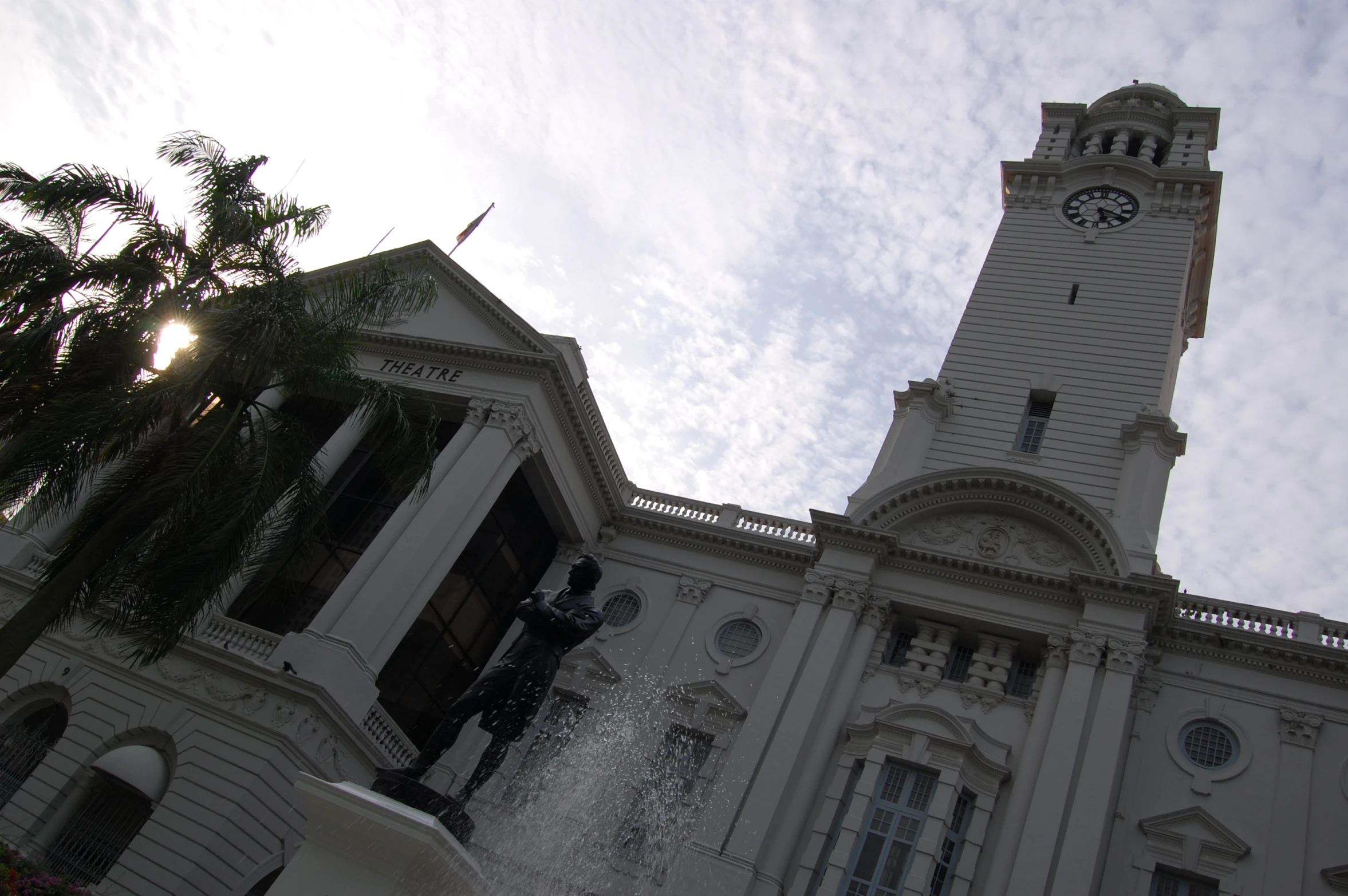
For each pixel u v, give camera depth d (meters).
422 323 31.14
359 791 9.80
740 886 22.58
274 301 20.02
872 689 26.34
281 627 27.02
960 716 25.02
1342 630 24.88
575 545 31.83
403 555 25.33
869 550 28.03
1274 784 23.08
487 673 11.93
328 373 20.92
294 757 22.59
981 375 32.38
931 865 22.52
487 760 11.48
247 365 19.47
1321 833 22.19
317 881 9.48
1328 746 23.33
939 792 23.56
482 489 27.06
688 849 23.61
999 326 33.56
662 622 30.00
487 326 30.45
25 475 18.83
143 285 20.23
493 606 29.88
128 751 22.58
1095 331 32.50
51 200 20.23
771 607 29.47
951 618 26.91
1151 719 24.59
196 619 23.05
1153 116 39.50
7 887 16.95
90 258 20.17
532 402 28.56
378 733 24.89
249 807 21.84
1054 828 22.20
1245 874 21.97
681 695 27.81
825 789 24.88
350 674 23.56
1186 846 22.58
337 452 28.56
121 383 19.66
